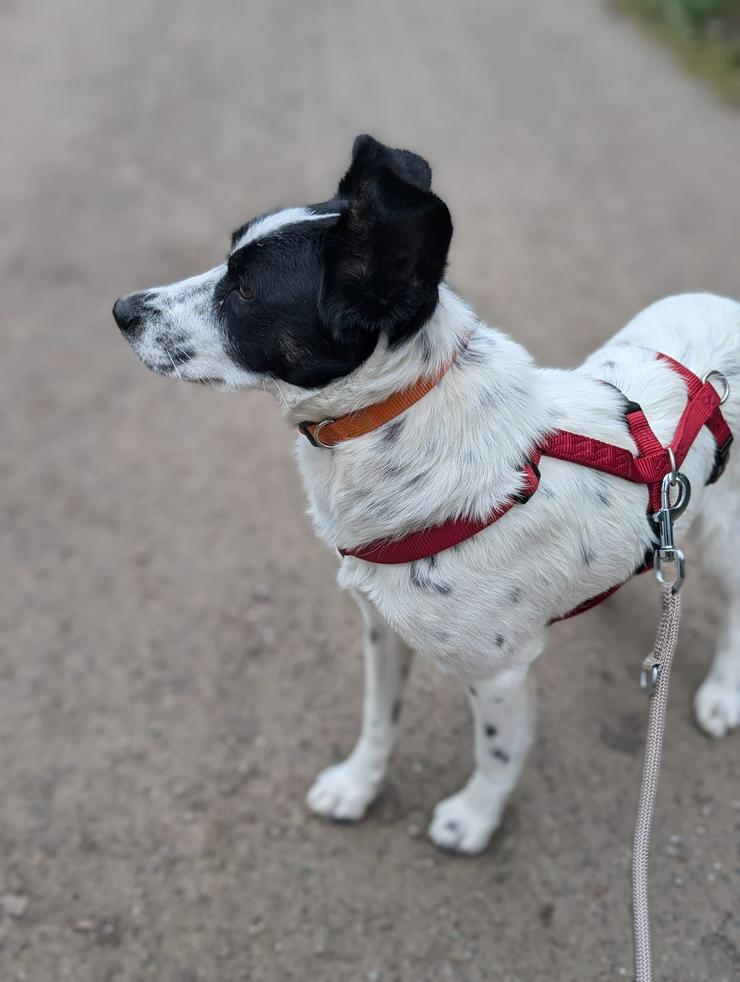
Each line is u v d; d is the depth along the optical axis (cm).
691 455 77
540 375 75
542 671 101
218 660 105
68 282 186
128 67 335
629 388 77
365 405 68
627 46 379
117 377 157
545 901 83
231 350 71
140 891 85
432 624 72
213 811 91
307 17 434
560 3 476
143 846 88
